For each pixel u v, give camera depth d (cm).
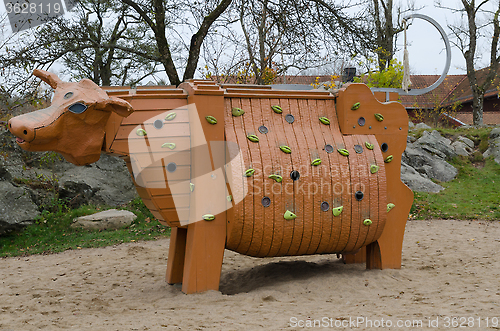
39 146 466
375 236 592
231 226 520
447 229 1038
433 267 671
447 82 3559
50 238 1120
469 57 2323
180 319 429
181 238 618
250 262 805
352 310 446
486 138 1714
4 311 503
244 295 519
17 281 707
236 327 392
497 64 2333
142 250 929
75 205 1305
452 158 1617
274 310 454
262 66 1427
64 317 473
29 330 417
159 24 1243
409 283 567
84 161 495
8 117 1116
